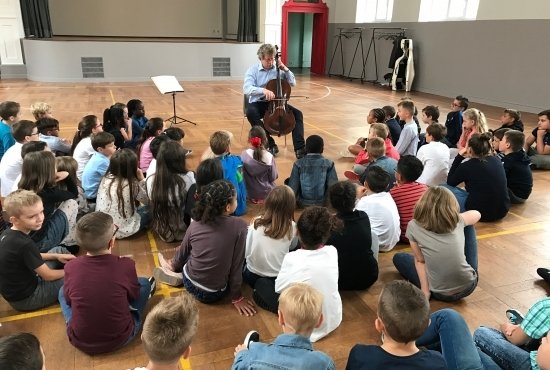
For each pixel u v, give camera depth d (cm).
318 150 318
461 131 463
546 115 431
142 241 275
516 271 249
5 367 86
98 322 170
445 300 214
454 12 930
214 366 174
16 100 741
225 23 1326
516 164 343
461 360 136
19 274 192
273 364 119
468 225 216
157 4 1251
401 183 275
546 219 323
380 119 437
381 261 256
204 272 204
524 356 146
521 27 768
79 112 657
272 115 441
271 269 213
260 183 335
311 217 183
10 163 306
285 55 1227
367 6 1184
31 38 1002
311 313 128
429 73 994
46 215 226
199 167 250
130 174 267
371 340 192
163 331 116
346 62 1267
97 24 1214
